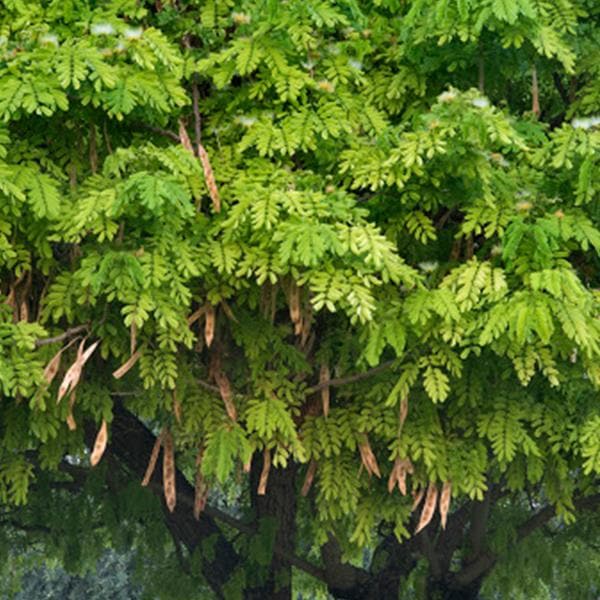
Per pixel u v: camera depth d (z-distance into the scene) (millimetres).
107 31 9430
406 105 11000
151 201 8875
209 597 17484
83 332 10891
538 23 9727
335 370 11797
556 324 10109
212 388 11156
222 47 10305
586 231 9859
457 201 10195
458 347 10984
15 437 11703
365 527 12367
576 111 11289
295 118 10000
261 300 10633
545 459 12172
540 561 17156
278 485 15852
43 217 9742
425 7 10062
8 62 9258
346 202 9680
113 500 16750
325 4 9938
